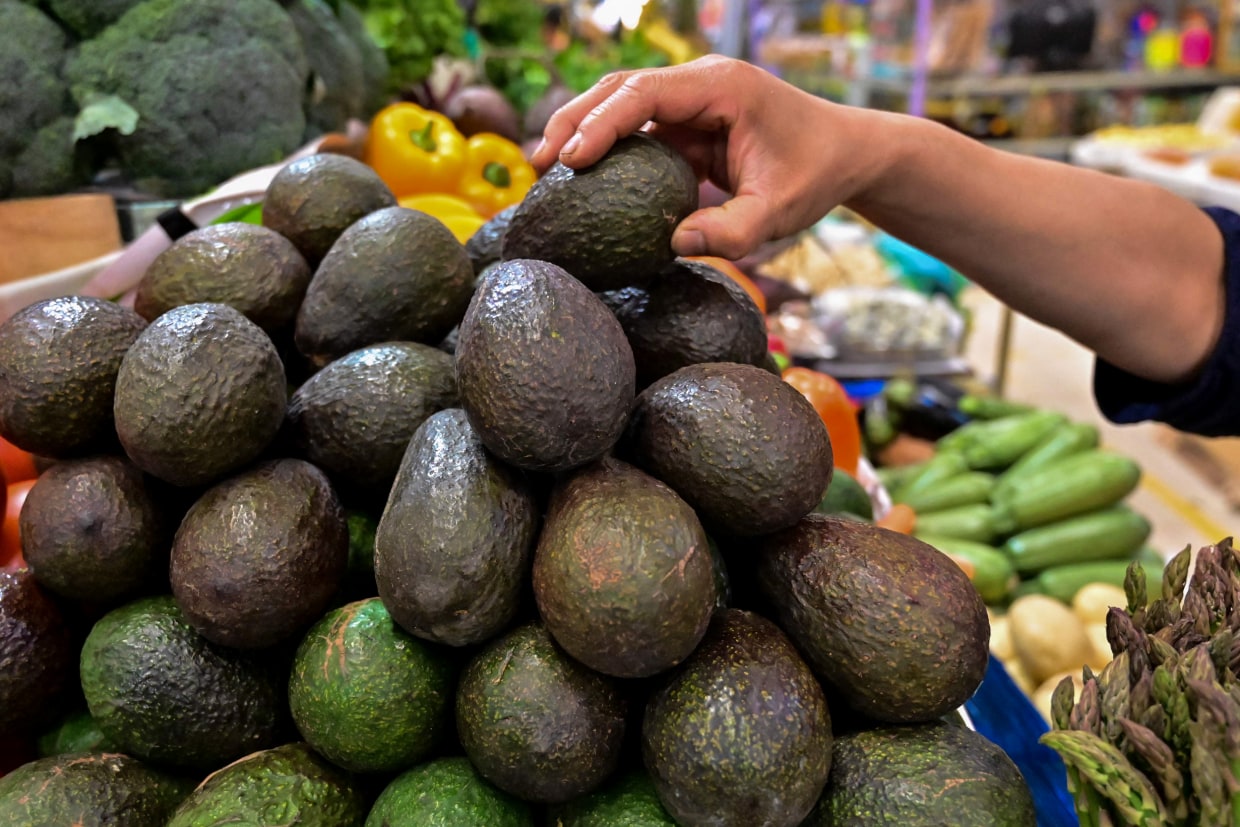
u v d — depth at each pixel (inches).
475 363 24.1
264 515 26.5
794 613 25.8
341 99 79.0
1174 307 50.6
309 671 25.8
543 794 24.1
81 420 29.0
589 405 23.6
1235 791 21.0
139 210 62.6
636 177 28.3
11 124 61.3
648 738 23.9
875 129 42.0
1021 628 63.4
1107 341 52.3
